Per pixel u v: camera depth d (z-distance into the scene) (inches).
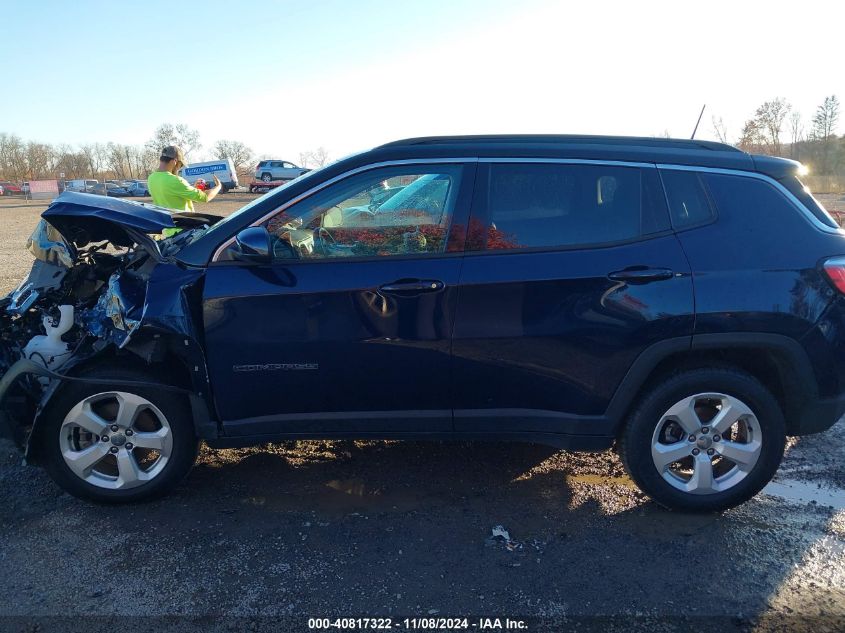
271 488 142.9
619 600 106.2
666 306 120.3
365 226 125.5
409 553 119.0
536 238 123.6
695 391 125.6
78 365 128.6
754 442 127.9
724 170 126.2
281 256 125.1
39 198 1831.9
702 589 109.0
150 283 125.0
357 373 125.0
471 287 121.0
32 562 116.0
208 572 113.3
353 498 138.9
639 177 124.9
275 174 1673.2
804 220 125.4
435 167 126.0
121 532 125.6
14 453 158.2
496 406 127.6
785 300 120.6
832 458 157.8
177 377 129.9
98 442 131.3
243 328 123.3
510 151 126.1
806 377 123.7
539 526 128.2
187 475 139.8
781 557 117.9
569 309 121.2
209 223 165.5
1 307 150.3
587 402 125.3
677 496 130.0
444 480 146.9
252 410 128.6
